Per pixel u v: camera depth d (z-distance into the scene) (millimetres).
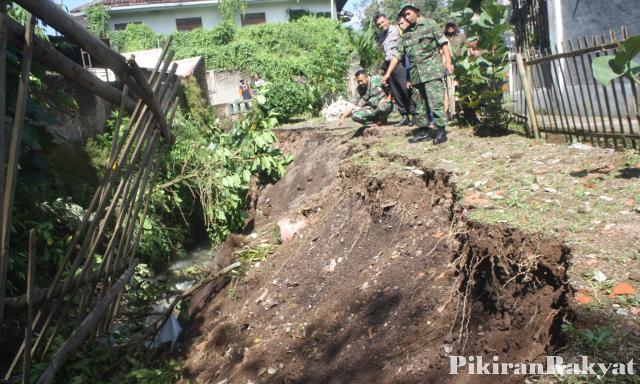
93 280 3486
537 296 3217
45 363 3293
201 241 9531
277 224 7785
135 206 4414
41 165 3275
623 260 3107
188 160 8961
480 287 3693
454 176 5172
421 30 6734
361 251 5430
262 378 4340
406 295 4254
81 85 3053
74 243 2984
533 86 6988
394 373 3557
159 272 7898
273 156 9812
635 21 7152
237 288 6367
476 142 6605
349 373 3852
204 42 29281
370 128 8930
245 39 29141
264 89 9969
